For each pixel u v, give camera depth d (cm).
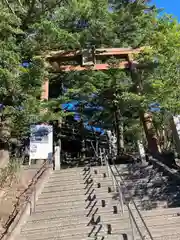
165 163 1219
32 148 1288
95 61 1689
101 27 1727
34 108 1175
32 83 1170
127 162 1647
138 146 1514
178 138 1110
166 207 915
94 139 2502
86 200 940
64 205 916
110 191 992
